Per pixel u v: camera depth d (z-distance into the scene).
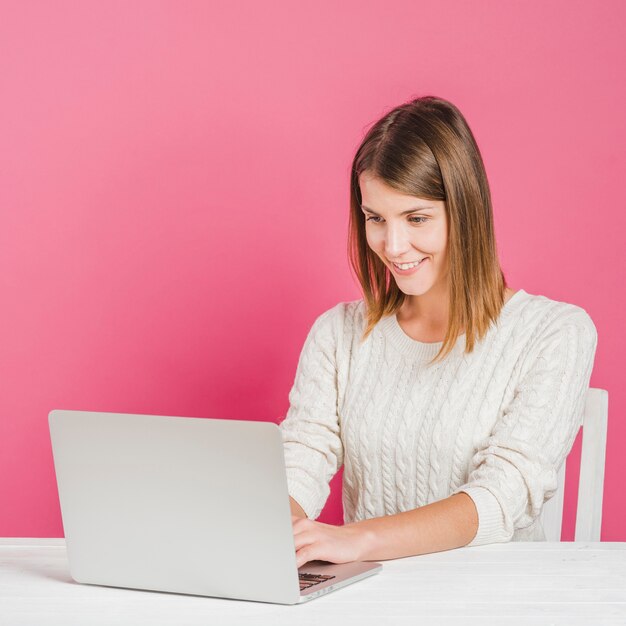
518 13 2.30
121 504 1.21
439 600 1.16
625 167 2.32
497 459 1.58
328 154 2.35
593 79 2.31
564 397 1.66
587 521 1.79
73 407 2.40
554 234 2.34
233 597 1.18
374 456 1.80
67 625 1.09
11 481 2.42
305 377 1.91
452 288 1.69
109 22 2.34
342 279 2.38
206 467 1.15
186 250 2.38
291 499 1.74
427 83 2.32
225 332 2.40
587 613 1.11
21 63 2.35
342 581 1.22
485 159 2.33
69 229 2.38
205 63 2.34
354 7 2.32
